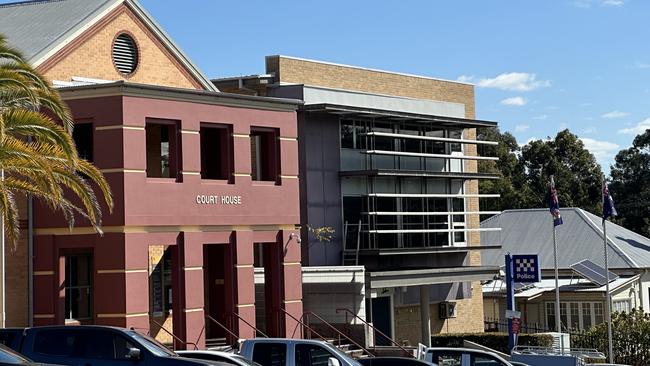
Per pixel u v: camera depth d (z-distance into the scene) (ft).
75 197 101.14
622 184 301.43
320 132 139.54
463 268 151.64
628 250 199.62
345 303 129.59
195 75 124.36
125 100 100.12
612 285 184.14
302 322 115.44
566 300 184.96
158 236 102.47
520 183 283.18
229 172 109.29
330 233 138.51
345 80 152.97
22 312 101.40
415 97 164.25
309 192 137.18
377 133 143.54
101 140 100.37
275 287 113.80
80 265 109.91
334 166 140.87
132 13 117.19
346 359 81.30
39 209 102.47
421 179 154.40
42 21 116.06
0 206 87.10
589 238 203.41
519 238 209.05
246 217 110.22
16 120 84.02
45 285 101.71
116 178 99.86
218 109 108.17
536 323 186.29
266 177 115.24
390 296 149.07
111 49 114.83
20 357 58.90
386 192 147.95
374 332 131.64
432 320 159.74
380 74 158.61
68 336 71.46
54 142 85.40
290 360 81.41
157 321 114.83
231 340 107.96
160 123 104.68
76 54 110.93
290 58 144.97
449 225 158.40
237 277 108.88
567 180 283.18
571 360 109.91
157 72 119.85
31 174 87.15
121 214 99.45
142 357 69.31
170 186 103.50
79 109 101.14
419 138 151.74
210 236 106.93
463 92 173.99
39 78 86.12
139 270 100.53
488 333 160.04
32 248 102.06
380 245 145.18
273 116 113.70
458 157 154.51
